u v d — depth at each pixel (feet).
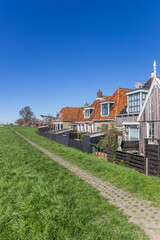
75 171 31.32
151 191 20.03
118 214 15.34
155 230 13.07
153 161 26.96
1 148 53.72
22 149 51.93
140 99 51.75
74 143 65.36
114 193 20.93
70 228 12.82
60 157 45.11
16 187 20.57
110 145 47.65
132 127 54.49
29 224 13.50
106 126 63.36
